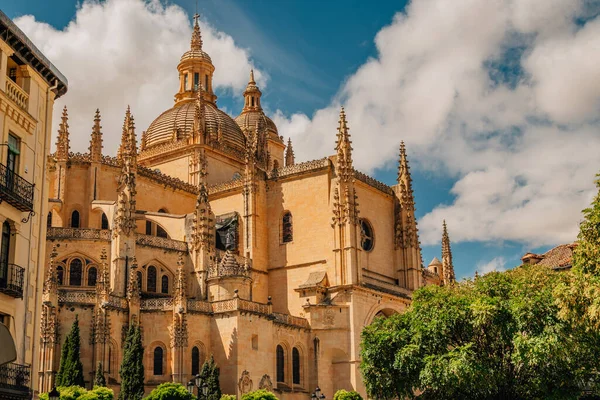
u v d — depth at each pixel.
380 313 97.25
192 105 122.19
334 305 91.25
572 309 52.97
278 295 97.12
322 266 94.62
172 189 102.50
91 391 63.56
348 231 93.50
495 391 63.78
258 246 98.00
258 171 101.06
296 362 88.69
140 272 84.50
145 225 94.69
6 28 42.22
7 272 41.44
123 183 83.69
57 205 89.31
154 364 75.88
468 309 63.03
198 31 133.88
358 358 89.75
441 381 61.00
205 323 79.19
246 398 72.31
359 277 92.88
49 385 68.31
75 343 67.81
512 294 63.78
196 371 77.75
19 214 42.88
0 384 38.62
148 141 120.62
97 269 82.12
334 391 89.75
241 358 77.69
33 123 45.34
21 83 45.41
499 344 63.69
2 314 41.03
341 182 95.31
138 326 74.31
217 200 103.94
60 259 81.19
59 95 50.03
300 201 98.38
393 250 105.06
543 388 60.91
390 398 68.50
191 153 111.75
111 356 73.12
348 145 97.19
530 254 101.31
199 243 87.06
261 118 144.75
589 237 53.59
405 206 105.94
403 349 63.72
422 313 66.25
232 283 82.62
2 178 41.16
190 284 87.12
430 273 123.25
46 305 69.81
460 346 63.19
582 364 60.94
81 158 92.75
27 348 42.94
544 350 56.94
